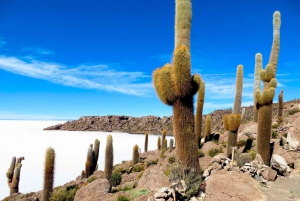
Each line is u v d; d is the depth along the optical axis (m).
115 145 66.19
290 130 13.65
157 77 8.36
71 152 55.81
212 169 8.97
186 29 8.02
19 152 52.97
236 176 8.30
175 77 7.70
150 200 6.83
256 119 19.22
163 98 8.20
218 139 19.59
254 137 16.38
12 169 20.36
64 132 123.00
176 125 8.12
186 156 7.95
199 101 17.61
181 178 7.62
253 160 11.04
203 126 48.38
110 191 9.67
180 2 8.06
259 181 8.98
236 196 7.01
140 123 131.62
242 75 15.91
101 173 18.27
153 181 8.62
